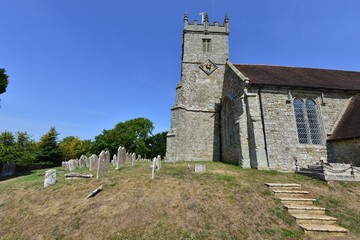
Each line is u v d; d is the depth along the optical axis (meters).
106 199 8.49
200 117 22.20
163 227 6.59
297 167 13.59
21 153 19.80
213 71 23.81
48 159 35.84
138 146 50.06
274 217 7.14
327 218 6.95
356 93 16.17
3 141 20.39
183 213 7.32
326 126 15.23
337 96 16.11
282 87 15.51
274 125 14.66
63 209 8.06
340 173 10.45
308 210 7.55
